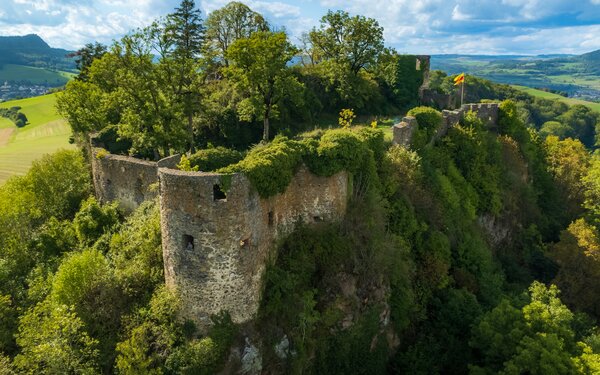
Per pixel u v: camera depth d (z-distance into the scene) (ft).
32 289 96.27
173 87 142.31
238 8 228.43
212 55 151.94
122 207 131.64
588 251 138.82
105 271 90.12
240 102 165.27
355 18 200.13
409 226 113.91
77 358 74.18
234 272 74.95
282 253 90.74
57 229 122.11
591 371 81.25
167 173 72.13
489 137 173.27
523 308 96.58
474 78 457.68
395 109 225.15
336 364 88.53
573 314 110.73
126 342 71.05
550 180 203.62
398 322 100.68
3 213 121.39
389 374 98.07
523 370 84.02
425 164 135.95
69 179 150.30
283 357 81.15
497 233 160.35
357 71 209.97
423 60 239.50
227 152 91.20
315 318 84.79
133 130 140.36
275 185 82.02
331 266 92.12
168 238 75.72
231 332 76.28
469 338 101.65
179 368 72.59
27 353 73.77
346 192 99.09
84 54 216.74
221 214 71.51
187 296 76.48
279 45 149.79
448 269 118.73
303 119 183.42
